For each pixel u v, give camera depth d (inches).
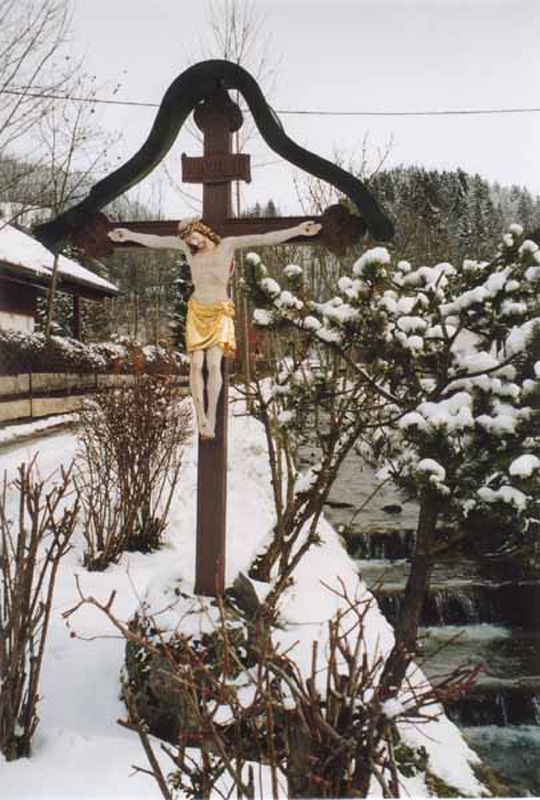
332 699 81.0
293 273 178.9
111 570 249.0
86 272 906.1
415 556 153.3
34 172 682.2
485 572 289.4
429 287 172.6
